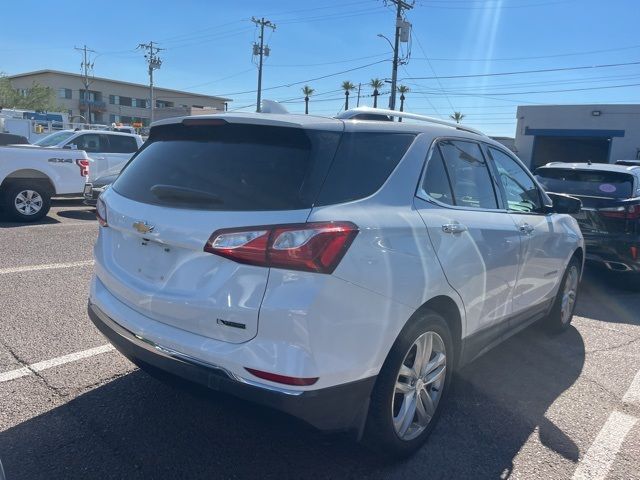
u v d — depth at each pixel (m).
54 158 10.59
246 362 2.57
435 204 3.34
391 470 3.14
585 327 5.93
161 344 2.87
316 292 2.54
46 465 3.01
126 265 3.21
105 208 3.45
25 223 10.42
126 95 94.50
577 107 39.53
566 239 5.12
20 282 6.30
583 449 3.46
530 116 41.44
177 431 3.40
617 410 4.00
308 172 2.75
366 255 2.72
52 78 86.56
